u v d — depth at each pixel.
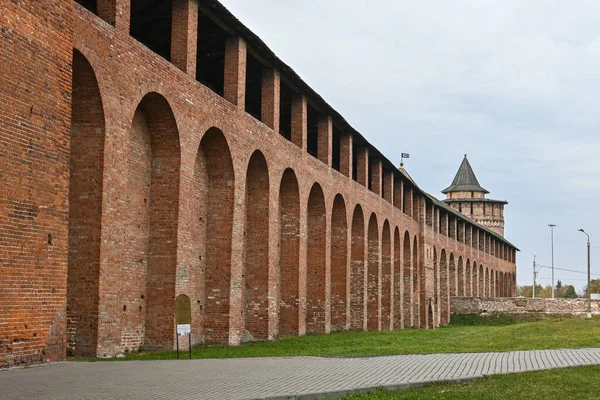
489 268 76.44
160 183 17.72
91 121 14.52
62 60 12.74
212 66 25.12
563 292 147.38
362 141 34.22
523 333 27.44
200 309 20.53
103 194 14.45
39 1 12.15
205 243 20.89
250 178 23.78
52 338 12.36
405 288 44.00
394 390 10.84
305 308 27.30
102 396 8.99
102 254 14.42
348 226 32.06
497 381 12.13
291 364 14.09
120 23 15.17
